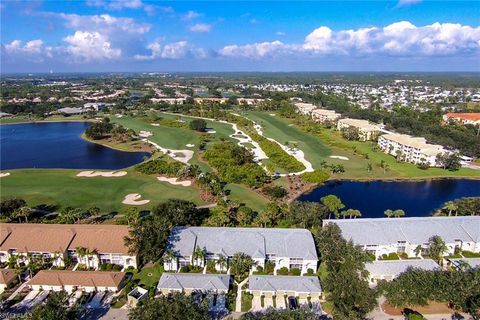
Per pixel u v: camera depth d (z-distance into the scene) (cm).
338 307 7012
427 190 14775
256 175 14525
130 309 7012
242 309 7425
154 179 15250
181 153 19562
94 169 17075
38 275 8050
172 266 8712
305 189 14375
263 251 8750
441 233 9638
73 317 6819
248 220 10712
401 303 7275
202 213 11700
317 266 8906
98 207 12412
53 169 16775
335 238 9000
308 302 7638
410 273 7819
